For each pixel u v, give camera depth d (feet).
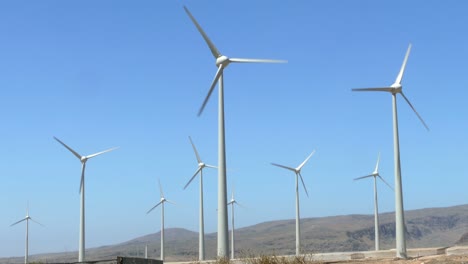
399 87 218.59
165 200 402.52
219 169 164.55
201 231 286.25
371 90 219.82
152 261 105.29
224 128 168.45
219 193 162.61
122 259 89.97
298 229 315.58
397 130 212.64
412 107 224.33
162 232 397.80
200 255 285.02
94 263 90.38
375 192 380.17
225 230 159.53
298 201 319.47
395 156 210.18
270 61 178.29
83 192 272.31
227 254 158.40
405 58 227.81
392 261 156.97
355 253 228.22
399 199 206.18
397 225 204.74
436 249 236.84
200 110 174.70
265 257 127.54
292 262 128.06
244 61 175.63
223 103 171.12
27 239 415.64
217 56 176.96
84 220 270.05
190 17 177.88
